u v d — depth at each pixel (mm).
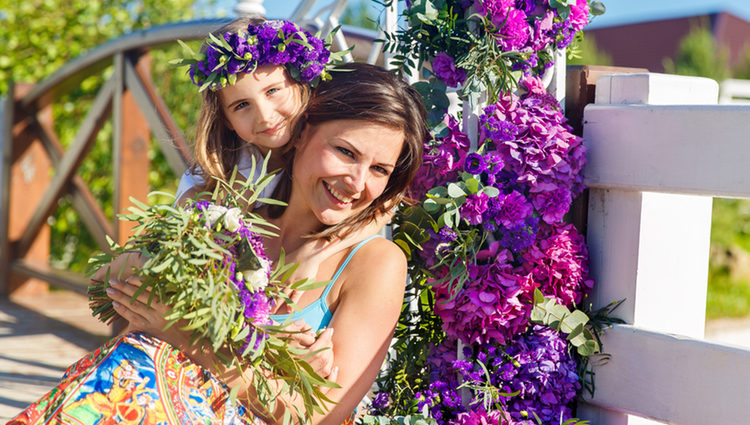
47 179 6656
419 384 2127
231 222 1507
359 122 1694
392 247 1798
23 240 6387
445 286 1977
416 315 2150
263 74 1746
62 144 7219
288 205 1893
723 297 6852
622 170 1892
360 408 2680
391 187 1854
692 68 10273
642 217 1895
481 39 1894
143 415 1466
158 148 6633
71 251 7270
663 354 1820
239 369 1520
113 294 1654
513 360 1919
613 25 16906
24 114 6469
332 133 1720
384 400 2102
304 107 1787
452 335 1981
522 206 1876
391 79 1767
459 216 1873
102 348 1551
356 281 1743
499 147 1906
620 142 1894
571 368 1944
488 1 1867
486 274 1926
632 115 1868
